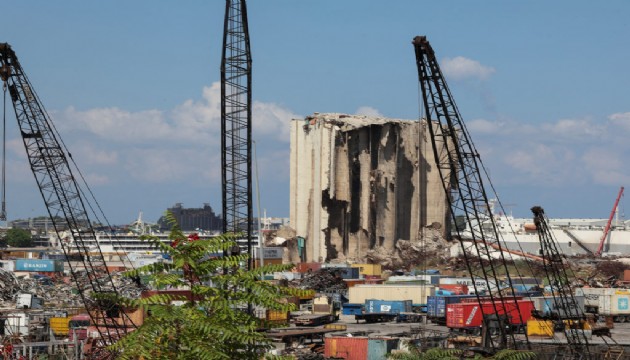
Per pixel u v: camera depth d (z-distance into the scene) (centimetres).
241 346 5841
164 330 5619
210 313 5806
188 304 5822
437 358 15488
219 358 5481
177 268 5847
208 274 5909
